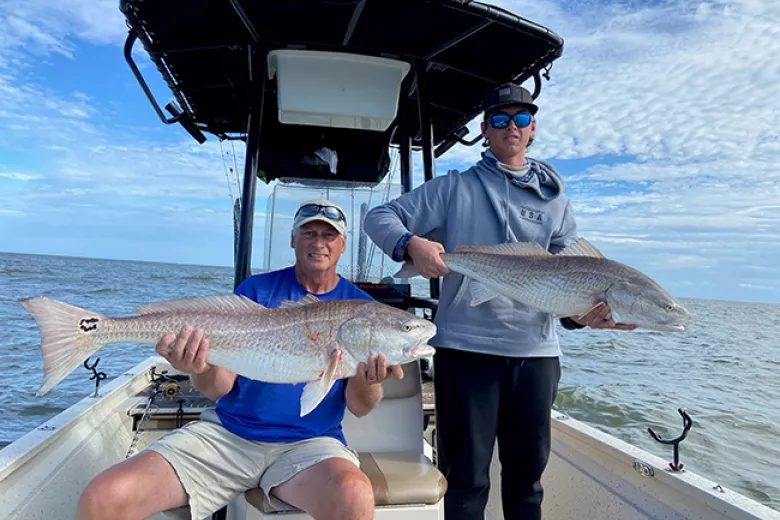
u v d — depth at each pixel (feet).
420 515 8.90
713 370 43.78
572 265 9.69
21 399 28.37
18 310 61.72
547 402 9.92
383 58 13.28
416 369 11.86
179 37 12.03
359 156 16.03
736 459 22.36
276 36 12.20
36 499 9.03
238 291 10.28
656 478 9.52
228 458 8.86
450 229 10.52
